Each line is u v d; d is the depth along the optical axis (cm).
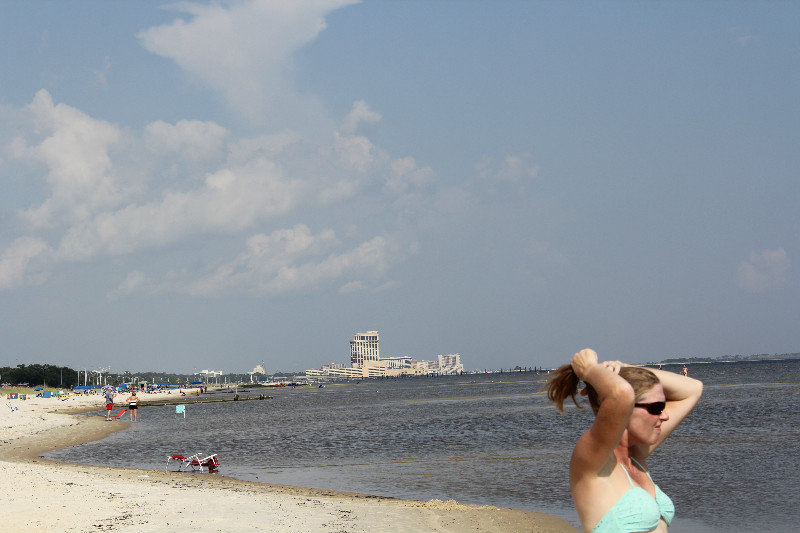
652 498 318
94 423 6438
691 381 362
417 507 1736
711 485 2148
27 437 4794
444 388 18512
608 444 304
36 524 1384
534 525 1556
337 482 2358
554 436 3834
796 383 11275
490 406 7650
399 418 6097
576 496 323
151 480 2259
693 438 3556
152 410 10294
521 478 2350
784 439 3362
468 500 1950
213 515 1519
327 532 1384
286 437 4456
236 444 4044
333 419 6394
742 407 5856
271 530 1380
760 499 1909
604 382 300
